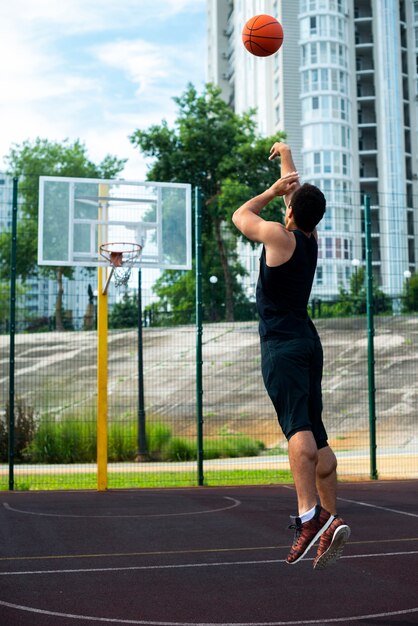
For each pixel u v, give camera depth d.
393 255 56.19
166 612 3.86
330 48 56.81
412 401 21.52
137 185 11.90
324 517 3.41
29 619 3.72
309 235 3.72
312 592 4.30
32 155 48.81
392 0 60.66
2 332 34.19
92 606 4.00
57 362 27.55
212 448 17.61
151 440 17.55
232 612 3.85
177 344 27.59
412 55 62.22
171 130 41.34
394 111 59.59
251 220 3.70
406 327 27.16
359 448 18.11
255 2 62.75
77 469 14.85
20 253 40.84
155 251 11.77
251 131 41.97
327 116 56.28
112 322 29.03
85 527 7.05
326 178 55.88
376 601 4.06
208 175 41.59
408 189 61.19
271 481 12.18
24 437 17.45
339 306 28.75
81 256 11.47
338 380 23.50
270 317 3.66
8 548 5.93
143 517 7.76
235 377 24.25
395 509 8.24
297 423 3.53
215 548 5.86
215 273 35.44
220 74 72.44
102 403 10.97
